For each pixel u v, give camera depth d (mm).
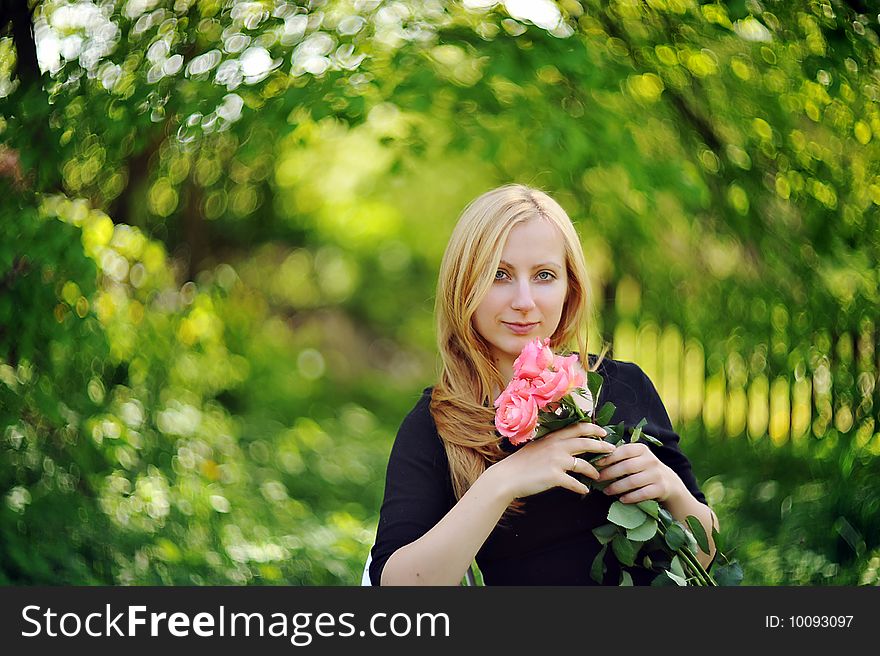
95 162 4477
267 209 8344
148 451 4777
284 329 10000
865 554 4059
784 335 5555
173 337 5617
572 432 1819
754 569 4270
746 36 4645
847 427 4766
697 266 6438
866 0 4273
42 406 3990
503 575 1962
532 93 5090
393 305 14336
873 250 4715
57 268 4000
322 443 8133
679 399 7258
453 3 5000
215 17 4590
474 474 1896
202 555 4406
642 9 4824
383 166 9102
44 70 4027
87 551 3945
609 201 5938
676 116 5219
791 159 4840
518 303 1884
